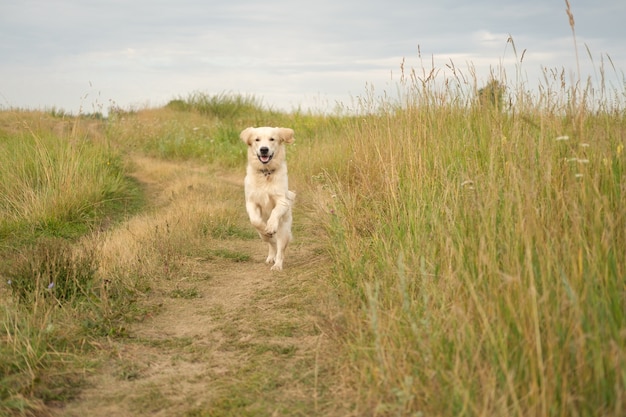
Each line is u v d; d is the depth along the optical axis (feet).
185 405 10.84
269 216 21.17
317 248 22.11
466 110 20.68
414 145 19.12
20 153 31.45
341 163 32.78
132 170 41.93
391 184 18.31
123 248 20.48
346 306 13.75
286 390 11.19
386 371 10.30
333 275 16.83
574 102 13.21
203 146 52.29
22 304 14.80
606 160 12.17
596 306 8.89
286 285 17.93
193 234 23.91
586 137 13.32
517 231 11.15
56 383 11.56
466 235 13.12
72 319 14.56
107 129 53.42
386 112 24.64
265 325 14.60
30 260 16.52
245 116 72.64
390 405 9.55
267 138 20.43
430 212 15.60
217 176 43.65
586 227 11.03
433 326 10.71
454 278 12.01
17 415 10.27
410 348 10.69
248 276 19.53
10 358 11.96
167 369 12.40
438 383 9.46
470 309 10.36
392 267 14.51
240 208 31.27
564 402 7.93
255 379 11.71
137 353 13.16
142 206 32.48
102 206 30.27
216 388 11.44
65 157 32.35
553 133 14.08
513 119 16.78
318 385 11.27
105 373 12.17
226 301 16.87
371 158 24.25
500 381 9.04
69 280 16.08
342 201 22.20
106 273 17.48
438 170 17.61
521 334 9.27
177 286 17.97
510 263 11.00
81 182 30.19
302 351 12.91
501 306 10.07
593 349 8.36
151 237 22.17
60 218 26.40
